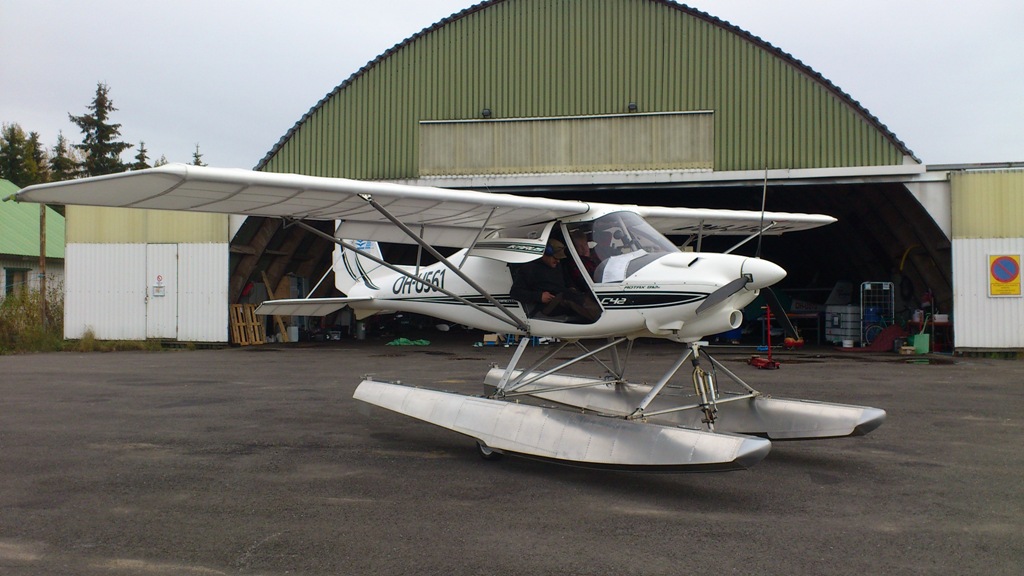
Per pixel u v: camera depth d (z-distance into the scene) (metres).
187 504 4.51
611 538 3.92
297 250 20.47
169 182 4.98
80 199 5.46
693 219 7.81
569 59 16.62
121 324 17.77
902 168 15.10
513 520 4.23
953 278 15.06
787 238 22.03
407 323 25.31
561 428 5.35
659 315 5.68
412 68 17.30
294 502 4.56
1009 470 5.40
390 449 6.15
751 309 18.73
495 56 16.94
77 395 9.14
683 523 4.18
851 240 19.61
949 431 6.85
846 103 15.34
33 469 5.36
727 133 15.91
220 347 17.36
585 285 6.20
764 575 3.40
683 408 5.57
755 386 9.90
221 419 7.48
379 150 17.42
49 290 21.16
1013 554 3.67
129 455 5.82
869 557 3.63
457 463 5.69
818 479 5.18
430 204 6.11
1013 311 14.85
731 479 5.20
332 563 3.55
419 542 3.85
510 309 6.88
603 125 16.45
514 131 16.84
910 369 12.26
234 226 17.41
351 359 14.27
